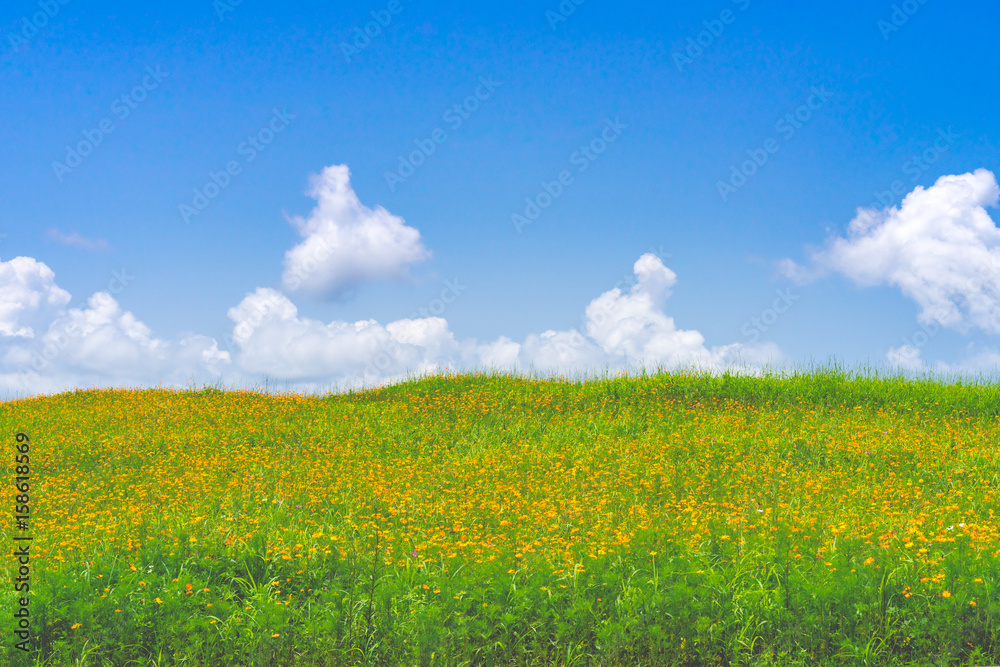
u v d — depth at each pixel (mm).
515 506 8734
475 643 5152
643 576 5605
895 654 4898
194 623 5141
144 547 6449
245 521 7730
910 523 6754
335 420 15602
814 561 5629
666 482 9484
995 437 11484
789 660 4918
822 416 13594
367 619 5340
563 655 5129
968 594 4992
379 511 8430
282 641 5145
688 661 5047
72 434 14758
